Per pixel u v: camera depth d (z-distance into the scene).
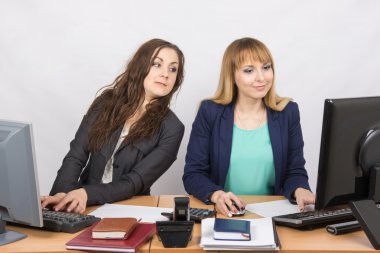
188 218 1.85
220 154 2.60
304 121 3.56
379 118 1.77
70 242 1.73
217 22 3.48
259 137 2.62
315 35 3.48
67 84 3.54
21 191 1.79
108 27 3.49
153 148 2.60
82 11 3.47
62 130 3.58
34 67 3.52
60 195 2.22
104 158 2.61
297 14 3.46
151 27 3.50
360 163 1.78
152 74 2.61
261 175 2.62
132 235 1.80
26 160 1.75
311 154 3.58
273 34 3.48
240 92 2.62
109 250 1.70
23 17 3.47
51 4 3.46
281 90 3.54
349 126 1.73
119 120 2.64
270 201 2.32
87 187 2.27
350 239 1.81
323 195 1.78
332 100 1.70
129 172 2.56
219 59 3.52
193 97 3.55
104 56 3.52
